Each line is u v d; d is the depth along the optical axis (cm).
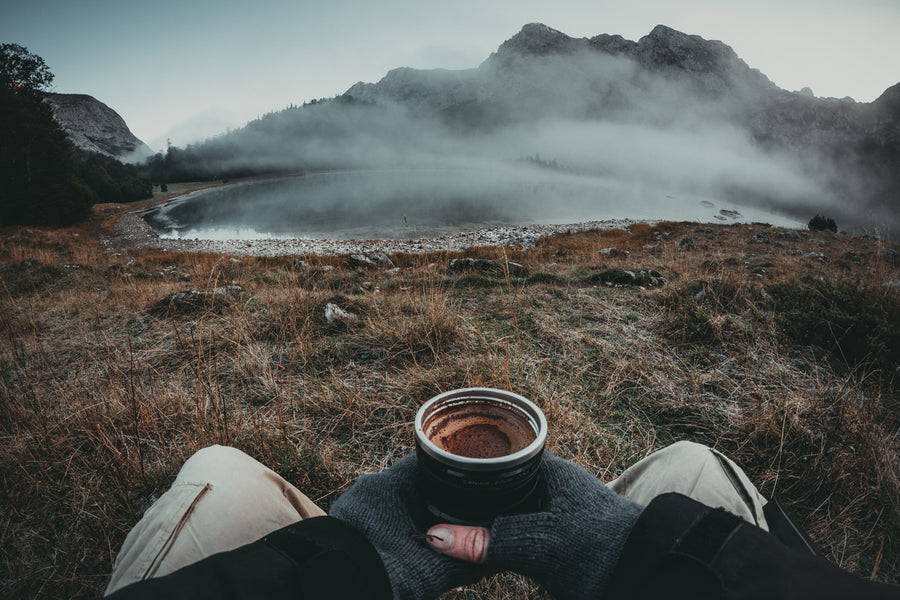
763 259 970
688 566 42
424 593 59
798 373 315
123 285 666
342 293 538
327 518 58
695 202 16250
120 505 201
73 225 4734
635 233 2783
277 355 359
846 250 1502
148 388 312
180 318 475
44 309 560
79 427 262
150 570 88
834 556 180
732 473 107
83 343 417
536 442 61
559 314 430
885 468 213
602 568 55
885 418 266
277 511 102
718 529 45
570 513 62
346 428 261
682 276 566
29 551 191
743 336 365
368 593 50
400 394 286
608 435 244
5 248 1354
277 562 46
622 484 125
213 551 91
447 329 370
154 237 4578
